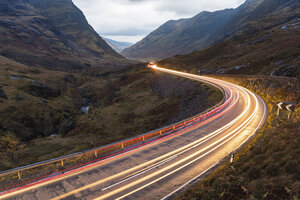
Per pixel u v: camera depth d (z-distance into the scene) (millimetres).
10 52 144000
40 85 70500
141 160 17453
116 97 75250
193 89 52375
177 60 121875
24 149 35031
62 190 13398
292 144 11734
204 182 12484
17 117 45281
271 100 34500
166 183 13719
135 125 45000
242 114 29375
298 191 7160
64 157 16688
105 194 12836
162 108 49469
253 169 10891
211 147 19328
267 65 59344
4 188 13758
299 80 33125
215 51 115688
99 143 37688
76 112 63781
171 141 21562
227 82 56219
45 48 182750
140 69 116250
